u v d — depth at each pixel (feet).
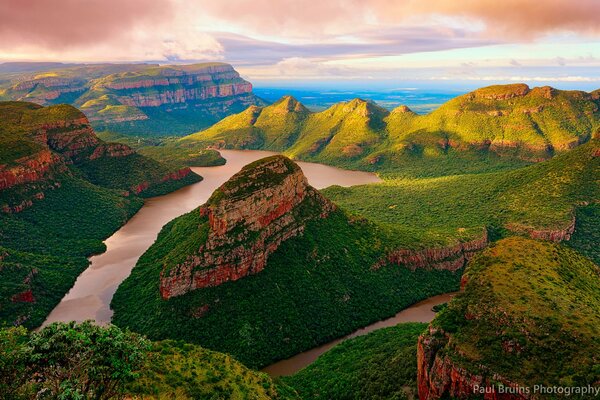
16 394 132.05
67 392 129.29
